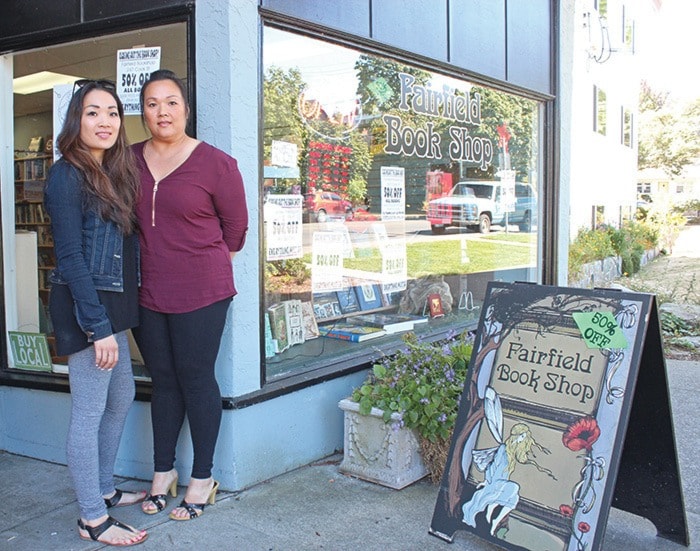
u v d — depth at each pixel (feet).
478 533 9.24
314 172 13.52
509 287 10.06
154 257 9.89
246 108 10.99
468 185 18.49
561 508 8.62
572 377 9.00
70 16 11.88
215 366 11.14
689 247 79.10
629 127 61.36
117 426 10.29
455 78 16.96
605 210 53.72
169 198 9.75
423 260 17.22
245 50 10.89
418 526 10.12
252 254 11.28
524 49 19.21
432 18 15.55
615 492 9.96
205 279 9.97
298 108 12.76
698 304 32.24
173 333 10.06
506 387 9.55
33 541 9.61
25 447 13.01
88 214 8.93
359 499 11.02
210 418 10.33
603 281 40.86
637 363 8.55
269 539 9.69
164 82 9.78
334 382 12.97
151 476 11.69
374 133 15.15
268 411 11.62
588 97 47.75
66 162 8.84
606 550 9.58
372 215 15.53
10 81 13.05
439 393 11.51
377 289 15.72
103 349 8.82
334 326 14.17
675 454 9.36
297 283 13.21
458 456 9.73
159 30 11.37
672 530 9.69
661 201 87.51
